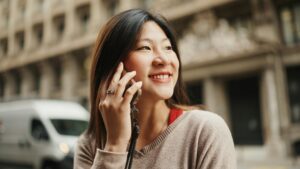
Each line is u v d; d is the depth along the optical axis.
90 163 1.64
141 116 1.51
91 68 1.60
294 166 11.98
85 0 26.19
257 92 17.52
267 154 15.16
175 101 1.79
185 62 18.25
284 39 16.47
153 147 1.41
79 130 9.60
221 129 1.36
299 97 15.62
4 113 11.46
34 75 31.05
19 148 10.09
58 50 27.69
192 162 1.36
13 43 33.44
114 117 1.30
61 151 8.52
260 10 16.58
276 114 15.32
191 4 19.12
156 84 1.45
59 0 28.95
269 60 15.66
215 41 17.27
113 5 24.38
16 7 33.97
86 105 24.91
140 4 22.41
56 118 9.65
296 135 15.11
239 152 15.79
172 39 1.62
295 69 15.88
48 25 29.45
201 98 18.72
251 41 16.19
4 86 34.66
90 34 25.09
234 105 18.31
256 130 17.19
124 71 1.47
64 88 26.73
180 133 1.40
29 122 10.06
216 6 17.98
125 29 1.46
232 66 16.70
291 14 16.39
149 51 1.47
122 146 1.31
